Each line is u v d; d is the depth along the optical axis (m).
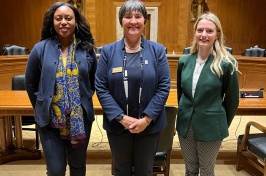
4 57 5.12
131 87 1.58
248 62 5.23
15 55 5.55
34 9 8.09
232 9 8.12
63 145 1.78
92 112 1.80
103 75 1.64
